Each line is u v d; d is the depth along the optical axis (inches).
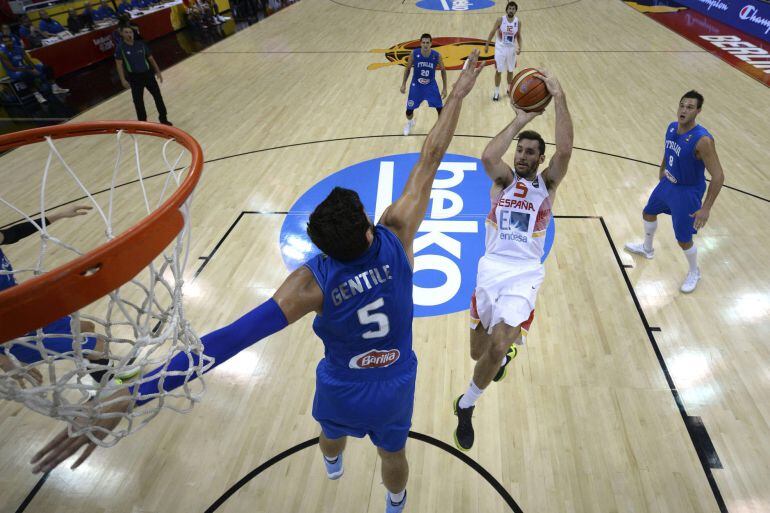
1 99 367.2
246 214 213.9
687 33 451.8
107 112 339.9
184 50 475.5
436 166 69.9
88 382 121.6
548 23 505.7
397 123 296.8
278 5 650.2
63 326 88.1
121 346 140.3
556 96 103.0
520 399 132.3
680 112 142.2
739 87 327.9
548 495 110.9
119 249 48.7
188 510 110.3
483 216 207.8
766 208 203.3
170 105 340.8
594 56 400.5
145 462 120.3
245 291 172.6
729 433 121.4
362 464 118.4
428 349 148.6
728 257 178.5
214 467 118.9
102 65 458.9
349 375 74.4
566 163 107.9
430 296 168.1
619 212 206.1
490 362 107.3
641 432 122.8
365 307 65.3
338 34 502.0
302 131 291.1
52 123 328.5
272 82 375.6
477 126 289.4
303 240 196.7
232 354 54.6
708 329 150.3
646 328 151.9
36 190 241.0
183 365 51.5
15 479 117.8
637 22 493.7
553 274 174.9
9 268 114.4
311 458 120.4
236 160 260.1
